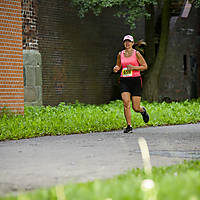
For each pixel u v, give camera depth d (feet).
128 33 225.97
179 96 249.75
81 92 203.62
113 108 149.79
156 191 31.68
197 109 144.87
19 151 65.92
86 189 34.63
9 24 115.34
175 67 247.70
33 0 159.12
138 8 184.65
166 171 44.68
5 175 46.73
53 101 189.67
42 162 55.11
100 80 213.25
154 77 201.98
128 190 33.65
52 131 92.38
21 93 117.80
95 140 80.48
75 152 64.39
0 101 112.37
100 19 212.43
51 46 188.75
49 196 33.14
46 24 186.29
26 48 158.51
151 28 214.69
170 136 87.10
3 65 113.60
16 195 36.40
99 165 52.54
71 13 198.18
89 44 207.41
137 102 96.48
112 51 219.00
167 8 199.41
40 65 163.53
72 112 132.87
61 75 193.67
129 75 94.94
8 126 92.99
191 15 254.68
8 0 115.24
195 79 258.57
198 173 42.04
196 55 259.39
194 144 74.13
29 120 104.32
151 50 214.69
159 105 160.97
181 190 33.40
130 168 50.11
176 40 248.11
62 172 48.11
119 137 85.71
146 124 112.37
